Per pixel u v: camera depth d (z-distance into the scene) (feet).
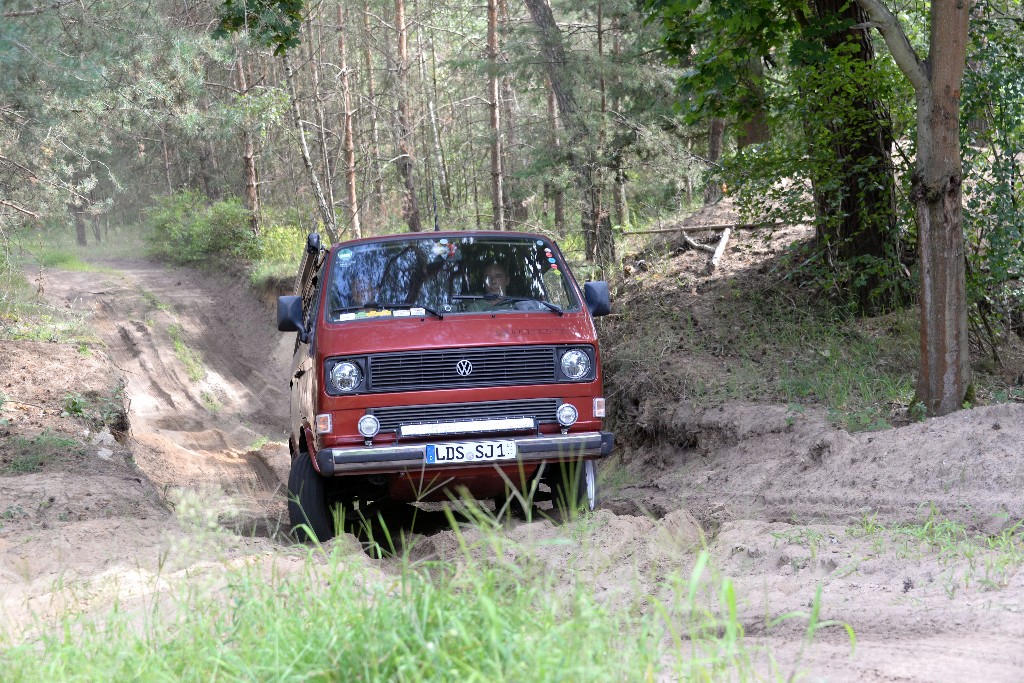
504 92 113.39
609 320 47.62
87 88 57.26
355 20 128.98
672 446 35.65
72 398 44.21
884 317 40.81
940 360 29.84
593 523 22.33
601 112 68.44
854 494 24.59
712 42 40.83
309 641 10.62
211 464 52.19
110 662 11.41
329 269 25.70
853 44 38.22
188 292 112.06
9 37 51.88
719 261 50.75
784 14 39.99
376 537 26.94
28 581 18.78
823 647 13.03
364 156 136.56
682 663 11.37
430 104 136.77
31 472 31.86
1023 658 11.66
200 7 77.05
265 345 98.94
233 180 165.37
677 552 20.88
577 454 23.40
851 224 42.22
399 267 25.75
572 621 10.62
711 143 83.20
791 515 24.09
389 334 23.61
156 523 24.73
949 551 18.31
